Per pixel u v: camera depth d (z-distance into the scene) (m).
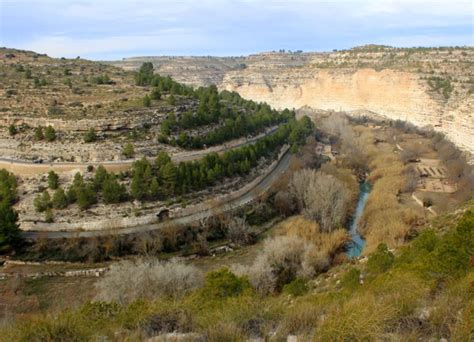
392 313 15.62
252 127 107.19
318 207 71.62
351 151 115.88
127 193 68.62
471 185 81.88
